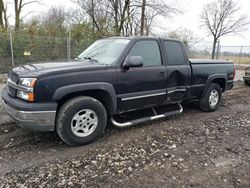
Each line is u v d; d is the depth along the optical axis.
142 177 3.01
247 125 5.11
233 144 4.10
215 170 3.25
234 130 4.79
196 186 2.88
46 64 3.93
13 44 12.95
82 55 4.90
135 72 4.27
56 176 2.98
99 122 3.96
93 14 19.55
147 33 20.73
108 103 4.11
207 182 2.96
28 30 15.33
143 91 4.46
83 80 3.67
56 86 3.45
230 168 3.31
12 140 4.00
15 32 13.45
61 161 3.36
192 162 3.43
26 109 3.33
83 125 3.81
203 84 5.66
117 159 3.44
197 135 4.45
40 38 13.62
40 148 3.75
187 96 5.41
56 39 13.98
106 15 19.80
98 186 2.80
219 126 4.98
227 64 6.27
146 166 3.27
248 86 10.66
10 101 3.62
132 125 4.84
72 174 3.04
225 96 8.24
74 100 3.68
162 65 4.73
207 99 5.86
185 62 5.21
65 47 14.27
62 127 3.60
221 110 6.34
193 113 5.91
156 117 4.83
